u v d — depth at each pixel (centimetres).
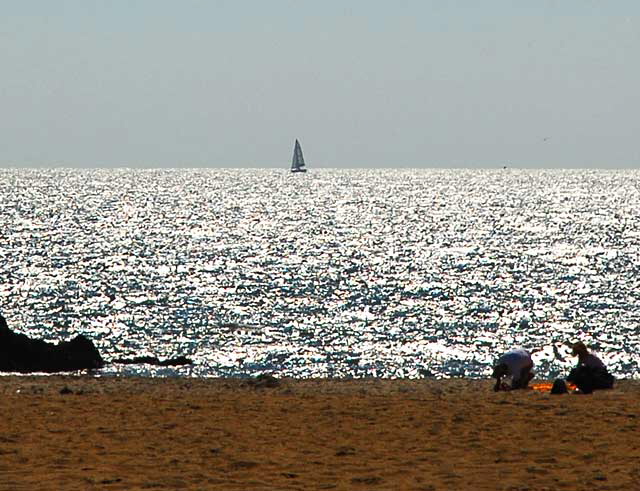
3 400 7150
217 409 6562
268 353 15150
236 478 4209
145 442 5181
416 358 14812
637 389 7738
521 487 3981
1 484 4034
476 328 18175
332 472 4334
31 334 17388
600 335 17425
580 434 5294
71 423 5919
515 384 7919
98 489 3956
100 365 12575
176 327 18112
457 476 4228
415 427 5669
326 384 8812
